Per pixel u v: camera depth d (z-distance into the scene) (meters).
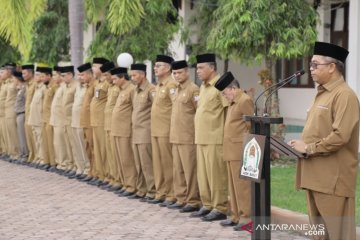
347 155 6.01
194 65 17.30
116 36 15.14
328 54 5.94
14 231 8.45
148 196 10.48
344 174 6.02
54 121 13.48
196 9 17.16
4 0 14.27
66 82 13.20
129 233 8.24
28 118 14.62
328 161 6.01
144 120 10.46
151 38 15.20
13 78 15.66
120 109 10.92
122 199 10.69
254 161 5.84
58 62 19.23
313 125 6.07
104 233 8.27
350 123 5.84
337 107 5.89
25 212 9.65
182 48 17.81
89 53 16.14
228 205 9.02
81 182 12.52
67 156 13.47
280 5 12.14
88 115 12.29
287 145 5.94
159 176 10.17
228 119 8.33
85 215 9.39
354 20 13.87
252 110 8.16
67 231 8.41
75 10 14.38
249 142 5.94
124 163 10.88
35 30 18.75
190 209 9.47
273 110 13.06
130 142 10.86
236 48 12.51
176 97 9.53
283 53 11.97
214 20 14.70
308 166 6.10
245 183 8.21
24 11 14.46
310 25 12.70
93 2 14.82
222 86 8.26
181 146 9.40
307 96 18.55
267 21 11.95
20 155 15.52
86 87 12.47
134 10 13.18
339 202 6.03
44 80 14.35
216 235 8.05
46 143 14.20
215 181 8.78
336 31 16.36
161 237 8.01
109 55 15.05
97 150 11.94
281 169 12.48
